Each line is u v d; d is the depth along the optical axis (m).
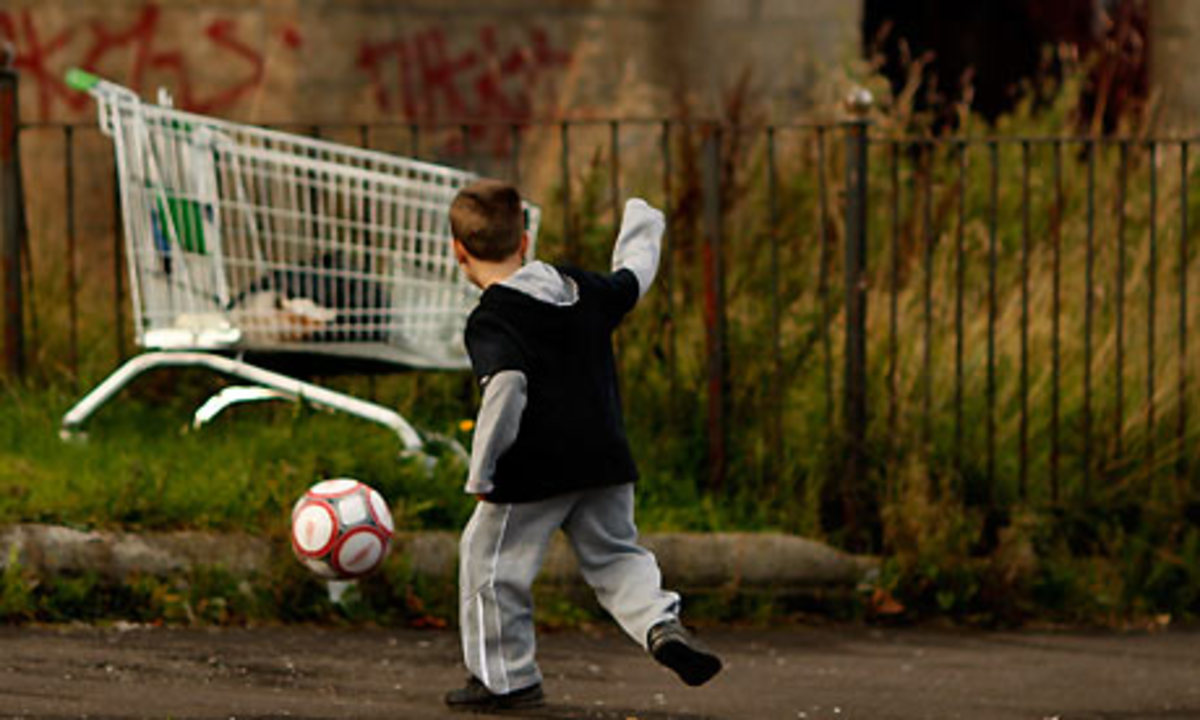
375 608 20.11
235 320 21.66
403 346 22.23
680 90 37.69
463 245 15.14
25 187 34.66
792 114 37.44
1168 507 24.08
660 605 14.65
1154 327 26.14
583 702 16.33
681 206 28.64
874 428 24.23
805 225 29.89
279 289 21.94
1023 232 23.86
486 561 15.03
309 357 22.25
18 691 15.41
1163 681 18.70
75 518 19.84
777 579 21.97
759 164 30.80
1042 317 26.50
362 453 22.03
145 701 15.31
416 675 17.30
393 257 22.09
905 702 17.09
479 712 15.40
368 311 21.95
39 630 18.38
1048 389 25.30
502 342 14.33
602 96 38.97
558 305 14.72
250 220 21.61
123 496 20.16
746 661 19.22
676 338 26.12
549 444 14.62
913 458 23.02
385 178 21.91
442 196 22.19
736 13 38.56
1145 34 39.72
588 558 15.14
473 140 38.59
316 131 24.44
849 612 22.09
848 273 22.89
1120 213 24.44
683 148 29.36
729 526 22.75
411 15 38.31
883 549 22.80
